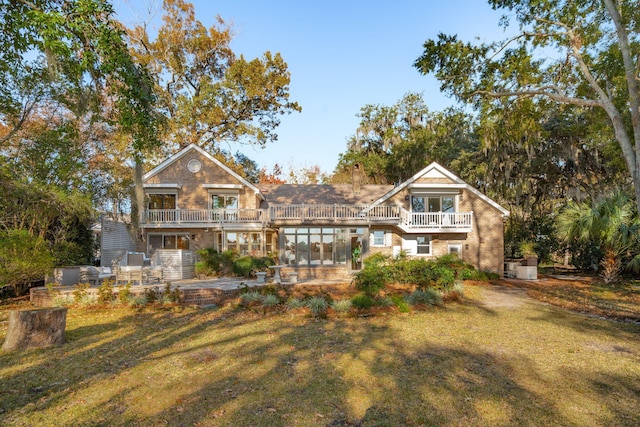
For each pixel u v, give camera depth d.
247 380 6.66
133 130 9.81
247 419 5.20
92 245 23.19
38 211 15.59
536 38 13.97
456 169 35.88
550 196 31.94
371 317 11.93
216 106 30.86
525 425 5.06
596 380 6.65
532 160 27.75
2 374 7.01
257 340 9.32
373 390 6.20
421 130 36.62
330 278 20.80
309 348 8.62
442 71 14.47
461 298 15.31
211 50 33.19
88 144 19.59
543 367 7.32
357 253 22.17
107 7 8.26
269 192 28.36
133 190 20.48
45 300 14.70
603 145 21.09
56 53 8.12
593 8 13.12
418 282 15.61
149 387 6.35
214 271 20.98
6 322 11.69
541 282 20.83
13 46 10.42
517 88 14.34
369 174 41.03
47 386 6.44
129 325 11.05
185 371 7.13
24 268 14.04
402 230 22.77
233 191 25.03
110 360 7.81
